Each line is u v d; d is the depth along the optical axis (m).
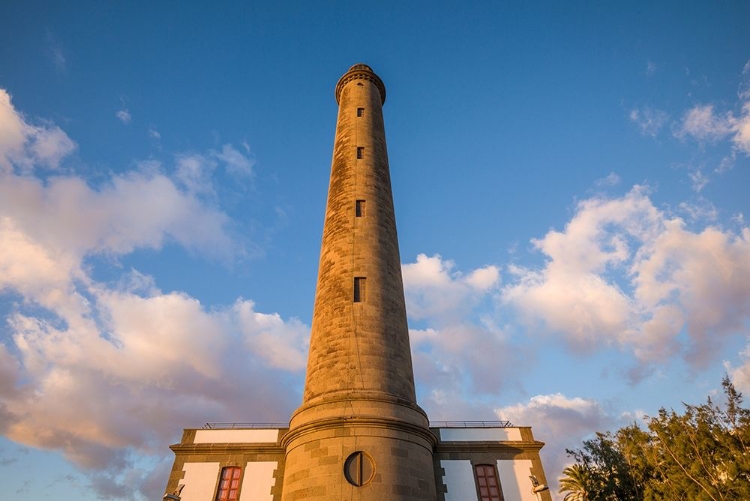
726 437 25.48
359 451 15.80
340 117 30.69
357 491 14.97
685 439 26.39
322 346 19.42
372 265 21.53
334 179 26.47
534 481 20.95
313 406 17.36
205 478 21.38
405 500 15.26
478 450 22.30
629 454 31.03
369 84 33.22
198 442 22.61
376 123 30.02
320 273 22.75
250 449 22.27
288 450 17.89
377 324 19.58
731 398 27.34
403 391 18.42
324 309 20.67
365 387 17.62
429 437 18.30
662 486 26.52
